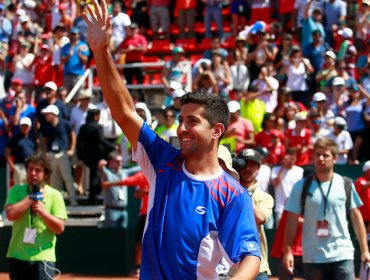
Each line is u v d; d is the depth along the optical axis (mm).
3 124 34250
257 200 15164
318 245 16625
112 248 29500
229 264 8883
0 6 43000
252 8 42719
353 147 32094
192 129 8805
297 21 40875
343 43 38312
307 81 36781
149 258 8773
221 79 35375
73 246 30016
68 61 37000
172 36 44969
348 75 37000
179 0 42906
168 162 9070
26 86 38875
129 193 29578
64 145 31281
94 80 39500
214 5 42156
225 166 11914
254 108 32594
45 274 16969
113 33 39000
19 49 40156
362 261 16953
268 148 29656
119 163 29328
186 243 8641
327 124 31438
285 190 27266
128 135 9312
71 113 33562
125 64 37844
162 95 37688
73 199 31438
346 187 16766
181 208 8719
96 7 9203
